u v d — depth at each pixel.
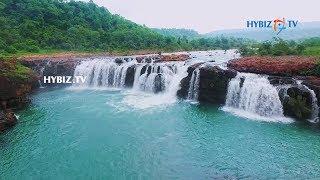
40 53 49.78
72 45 59.53
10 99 26.45
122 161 17.45
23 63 37.00
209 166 16.67
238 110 25.89
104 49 61.66
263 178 15.34
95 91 34.81
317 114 22.61
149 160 17.52
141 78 34.03
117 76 36.34
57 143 19.91
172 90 31.36
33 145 19.58
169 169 16.47
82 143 19.91
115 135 21.23
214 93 27.91
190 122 23.48
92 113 26.02
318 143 19.16
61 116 25.23
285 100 23.44
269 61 28.06
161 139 20.44
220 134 21.00
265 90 24.19
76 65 38.38
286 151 18.22
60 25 71.88
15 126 22.80
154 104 28.61
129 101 29.84
